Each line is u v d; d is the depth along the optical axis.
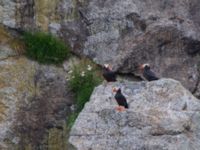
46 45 24.86
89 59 25.27
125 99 21.86
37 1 25.09
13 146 23.91
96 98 22.58
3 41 24.64
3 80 24.25
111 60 25.23
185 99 22.16
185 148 21.28
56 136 24.19
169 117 21.72
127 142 21.52
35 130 24.14
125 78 25.28
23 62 24.61
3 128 23.89
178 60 25.31
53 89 24.59
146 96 22.31
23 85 24.36
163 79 22.56
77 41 25.27
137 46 25.23
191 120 21.75
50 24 25.14
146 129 21.55
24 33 24.86
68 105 24.53
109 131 21.75
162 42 25.30
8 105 24.11
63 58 24.98
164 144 21.34
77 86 24.69
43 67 24.73
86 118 22.08
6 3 24.81
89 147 21.67
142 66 24.34
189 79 25.25
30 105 24.27
